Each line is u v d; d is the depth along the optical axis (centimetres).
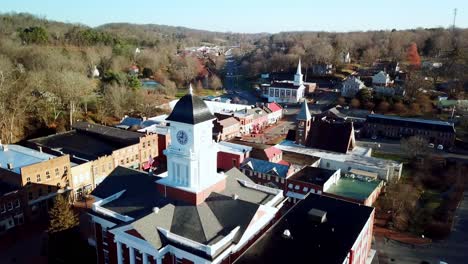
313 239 5003
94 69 18112
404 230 7312
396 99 17438
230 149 9856
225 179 6106
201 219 5238
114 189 6272
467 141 13338
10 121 11312
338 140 10906
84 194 8706
